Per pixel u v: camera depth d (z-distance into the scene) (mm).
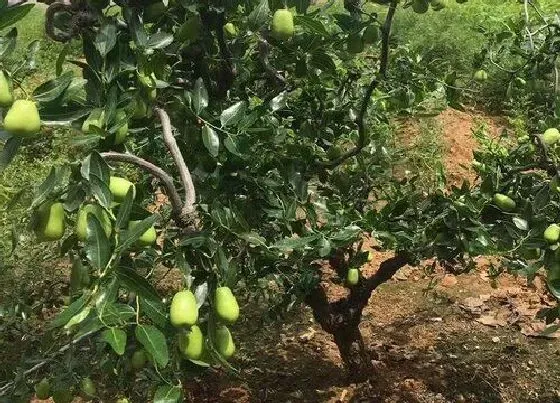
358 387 4445
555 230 2709
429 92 3969
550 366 4715
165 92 2600
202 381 4535
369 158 4031
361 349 4387
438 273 5906
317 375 4633
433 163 7219
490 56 3752
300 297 3742
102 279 1623
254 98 3375
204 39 2670
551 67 3498
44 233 1850
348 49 2807
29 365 2816
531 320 5199
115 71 2053
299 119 3668
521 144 3482
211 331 1922
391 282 5840
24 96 1960
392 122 7910
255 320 5215
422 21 10688
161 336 1583
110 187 1863
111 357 2383
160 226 3332
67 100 1940
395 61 3691
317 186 3826
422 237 3371
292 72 3234
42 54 10609
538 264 2883
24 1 1948
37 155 6652
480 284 5730
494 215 3223
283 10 2363
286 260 3338
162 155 3395
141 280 1631
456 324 5227
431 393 4441
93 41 2141
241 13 3012
